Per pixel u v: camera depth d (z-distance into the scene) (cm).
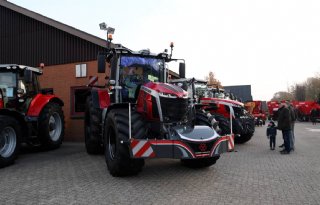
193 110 727
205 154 631
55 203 513
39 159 910
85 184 623
